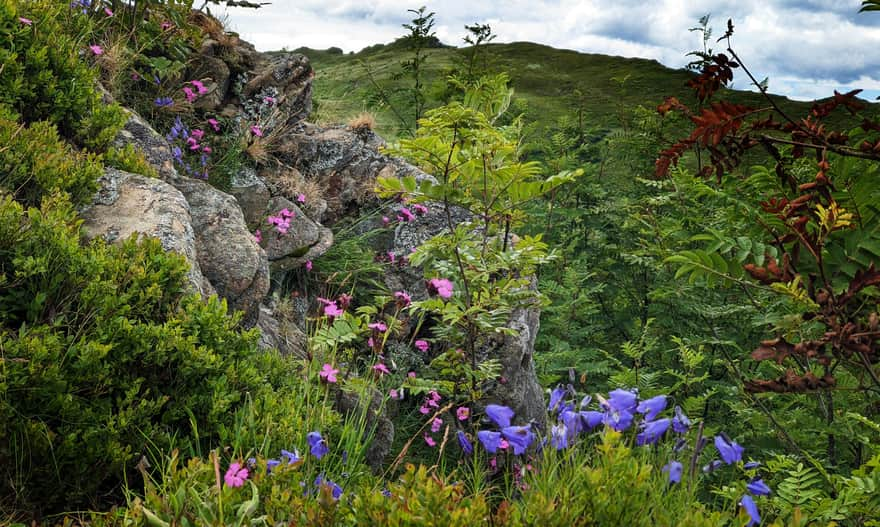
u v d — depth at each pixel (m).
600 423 2.71
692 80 2.56
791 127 2.46
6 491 2.51
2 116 3.74
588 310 6.89
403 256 5.82
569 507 2.08
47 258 3.01
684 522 2.00
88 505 2.67
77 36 5.44
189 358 3.04
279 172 6.14
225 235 4.30
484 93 5.07
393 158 6.48
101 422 2.74
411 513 1.91
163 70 5.81
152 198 4.02
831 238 2.77
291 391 3.56
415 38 8.69
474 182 4.30
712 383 5.71
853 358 2.53
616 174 8.87
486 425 4.82
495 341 4.99
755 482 2.13
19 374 2.57
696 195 6.09
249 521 2.01
